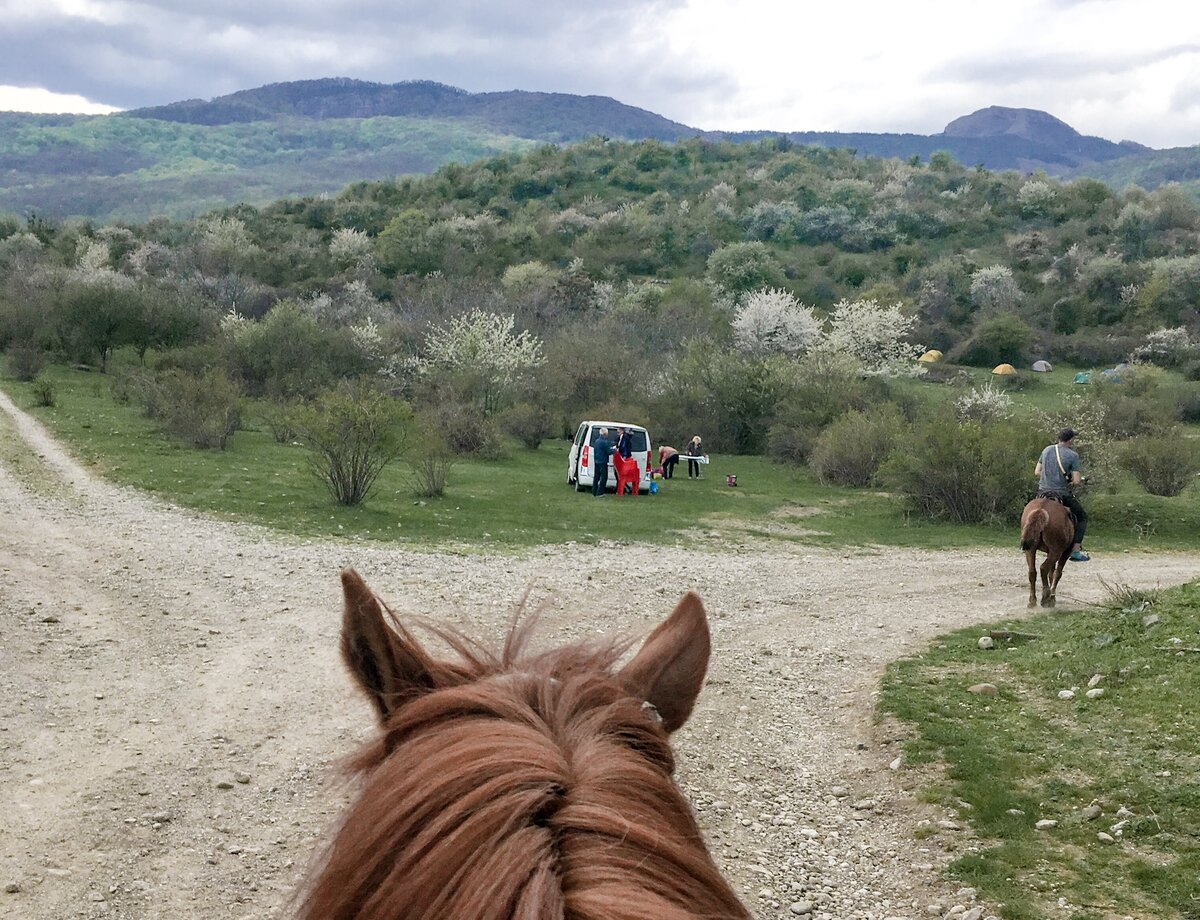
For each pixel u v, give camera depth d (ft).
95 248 242.37
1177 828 19.36
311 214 340.18
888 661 32.99
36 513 49.19
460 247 287.69
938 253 333.21
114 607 32.91
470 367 115.55
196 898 15.28
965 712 27.04
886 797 21.67
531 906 2.28
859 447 86.53
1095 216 353.51
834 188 395.14
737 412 113.70
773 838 19.53
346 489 57.82
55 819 17.66
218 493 58.75
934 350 224.53
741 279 276.21
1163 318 250.78
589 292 219.61
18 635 28.76
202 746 21.62
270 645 29.78
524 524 56.59
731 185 411.34
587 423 75.46
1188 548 65.98
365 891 2.65
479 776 2.72
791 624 38.40
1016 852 18.58
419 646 3.73
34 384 113.70
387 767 2.93
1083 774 22.31
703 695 28.68
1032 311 260.21
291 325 125.80
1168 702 26.48
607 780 2.75
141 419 92.38
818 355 122.42
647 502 69.62
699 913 2.42
